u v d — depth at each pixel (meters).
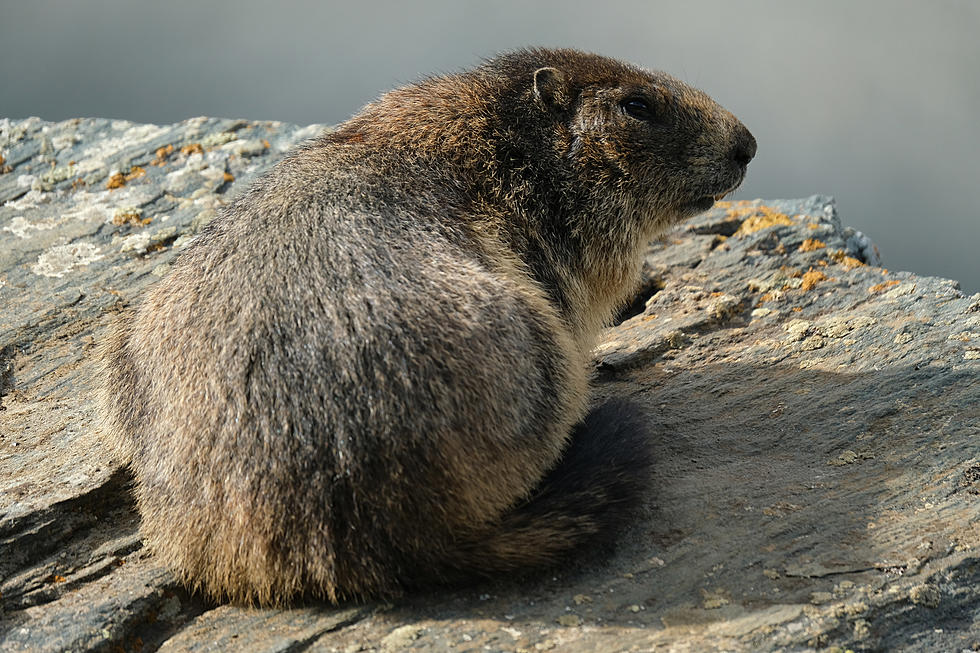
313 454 10.49
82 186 20.81
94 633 10.76
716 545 11.55
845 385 14.38
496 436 11.02
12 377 15.74
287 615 10.90
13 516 12.08
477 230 13.27
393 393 10.58
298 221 12.09
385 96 15.19
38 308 17.19
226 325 11.23
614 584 11.07
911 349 14.89
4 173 21.31
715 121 15.36
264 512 10.59
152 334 12.16
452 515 10.77
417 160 13.70
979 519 11.51
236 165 21.30
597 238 14.84
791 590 10.73
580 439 12.56
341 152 13.69
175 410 11.29
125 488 12.82
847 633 10.12
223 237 12.37
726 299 16.98
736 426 13.95
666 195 15.24
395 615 10.73
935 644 10.19
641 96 14.89
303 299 11.13
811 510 12.01
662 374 15.52
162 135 22.48
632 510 12.17
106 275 18.09
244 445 10.69
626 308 17.97
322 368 10.70
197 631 10.87
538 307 12.36
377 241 11.83
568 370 12.33
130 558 12.00
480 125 14.34
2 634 10.86
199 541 11.09
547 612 10.66
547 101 14.75
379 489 10.48
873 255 20.00
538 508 11.41
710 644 9.95
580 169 14.70
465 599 10.95
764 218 19.73
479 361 10.98
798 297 17.02
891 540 11.35
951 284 16.61
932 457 12.67
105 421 13.49
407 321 10.91
